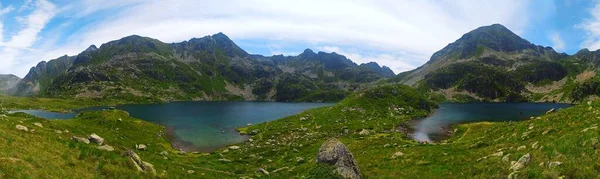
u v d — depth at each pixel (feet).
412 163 141.59
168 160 187.32
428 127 429.79
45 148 93.71
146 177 101.19
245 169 195.52
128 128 324.80
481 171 104.32
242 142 339.77
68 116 576.20
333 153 126.21
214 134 397.60
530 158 93.50
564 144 93.30
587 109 156.87
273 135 361.51
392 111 556.10
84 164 91.97
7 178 67.31
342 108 542.98
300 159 197.26
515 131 174.50
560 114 169.58
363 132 329.31
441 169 122.11
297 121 462.60
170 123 499.51
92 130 262.67
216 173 165.48
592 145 84.69
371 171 136.15
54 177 76.84
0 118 152.25
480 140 186.39
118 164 100.27
